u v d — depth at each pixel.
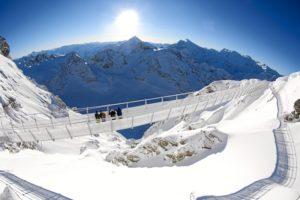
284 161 37.81
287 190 29.52
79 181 32.97
